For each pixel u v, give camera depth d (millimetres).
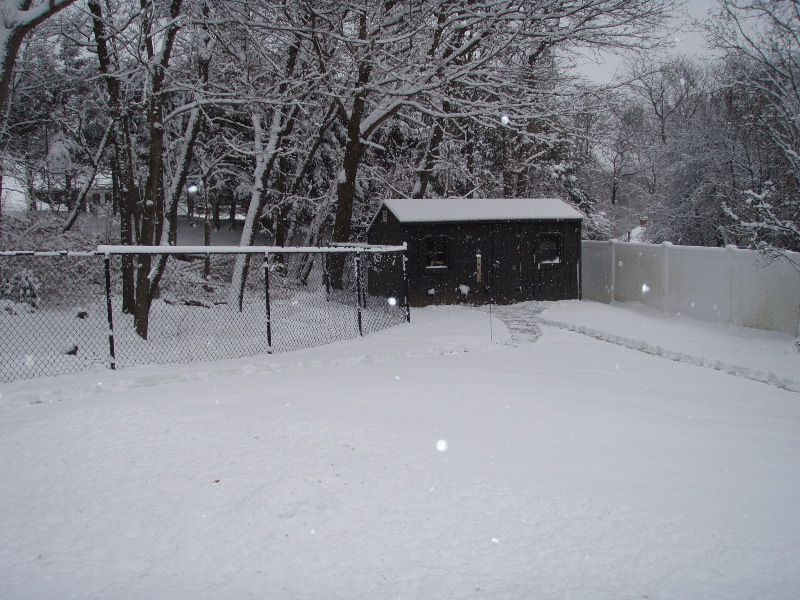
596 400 7418
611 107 21453
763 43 14992
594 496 4457
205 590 3383
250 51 17609
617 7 17500
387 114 21109
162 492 4625
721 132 21766
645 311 16234
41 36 15062
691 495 4484
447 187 29859
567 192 34219
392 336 12805
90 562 3686
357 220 30250
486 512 4250
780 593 3209
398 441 5652
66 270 16938
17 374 9398
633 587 3318
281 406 6906
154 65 13141
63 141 24656
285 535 3971
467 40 19906
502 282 18859
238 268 17984
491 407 6926
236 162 31500
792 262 11125
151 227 13102
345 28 17703
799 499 4422
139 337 12828
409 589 3357
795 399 7840
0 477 4969
